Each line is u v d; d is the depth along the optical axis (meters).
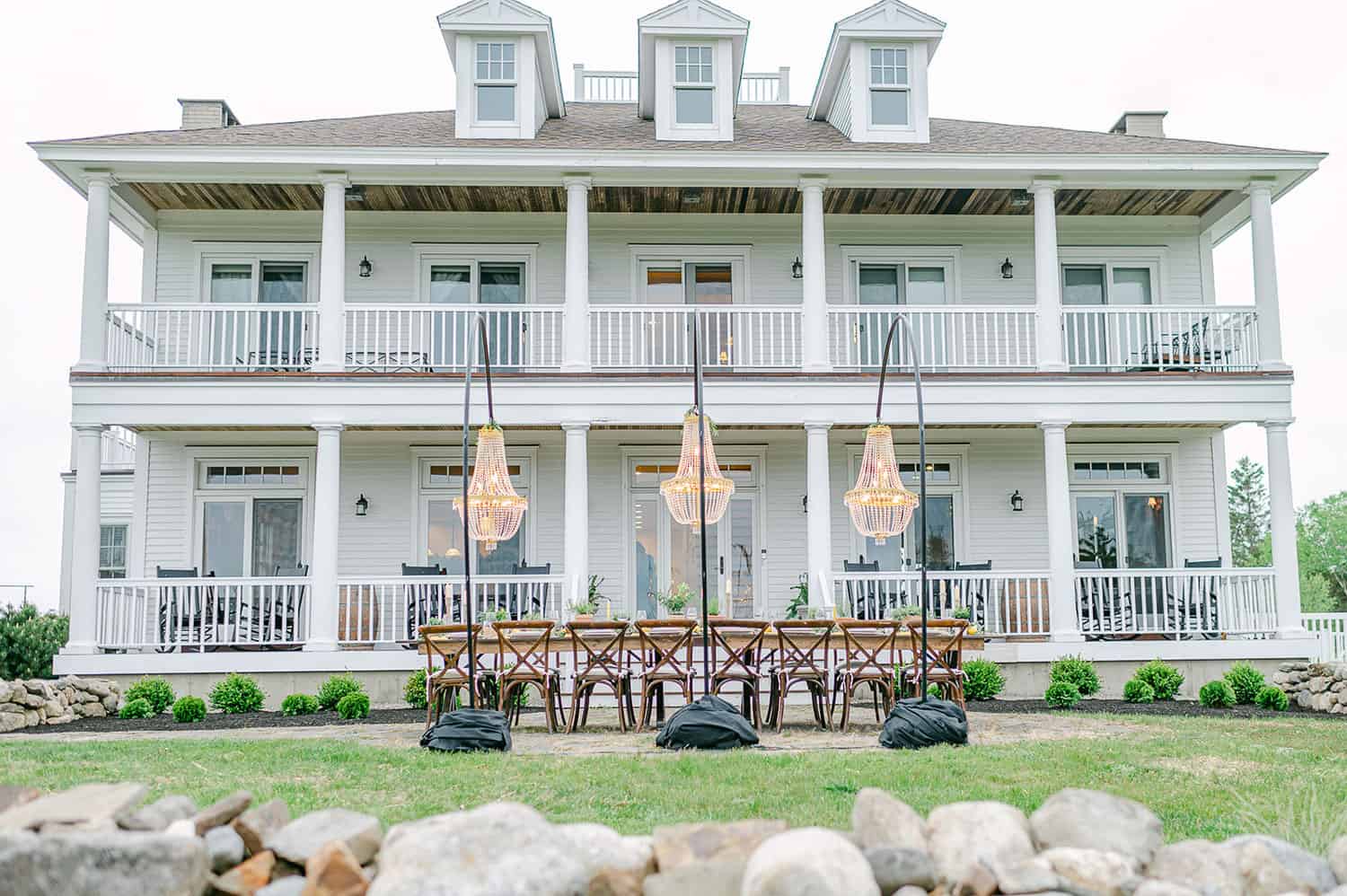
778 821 4.46
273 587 13.39
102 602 13.11
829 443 15.75
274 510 15.34
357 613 13.48
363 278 15.61
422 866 3.88
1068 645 13.34
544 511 15.44
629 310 13.80
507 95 15.28
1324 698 12.17
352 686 12.16
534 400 13.48
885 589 14.11
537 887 3.85
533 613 11.36
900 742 8.26
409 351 13.82
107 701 12.19
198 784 6.73
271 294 15.68
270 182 13.70
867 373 13.67
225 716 11.73
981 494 15.70
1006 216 16.14
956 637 9.55
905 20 15.38
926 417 13.63
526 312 15.62
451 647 9.55
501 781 6.78
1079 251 16.16
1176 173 13.96
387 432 15.12
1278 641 13.52
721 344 15.69
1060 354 13.88
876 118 15.44
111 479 21.72
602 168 13.67
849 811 5.96
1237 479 59.94
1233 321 14.66
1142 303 16.23
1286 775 7.20
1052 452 13.73
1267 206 14.15
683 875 4.09
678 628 9.48
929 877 4.21
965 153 13.76
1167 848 4.42
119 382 13.19
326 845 4.06
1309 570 51.84
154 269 15.48
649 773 7.03
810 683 9.95
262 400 13.30
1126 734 9.09
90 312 13.20
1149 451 15.90
